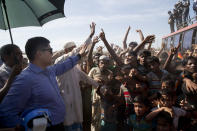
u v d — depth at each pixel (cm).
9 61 241
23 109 204
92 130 462
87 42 327
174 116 276
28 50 218
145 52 366
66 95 340
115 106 371
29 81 202
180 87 310
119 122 371
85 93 443
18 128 196
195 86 289
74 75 354
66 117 338
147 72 354
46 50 219
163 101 282
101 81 409
